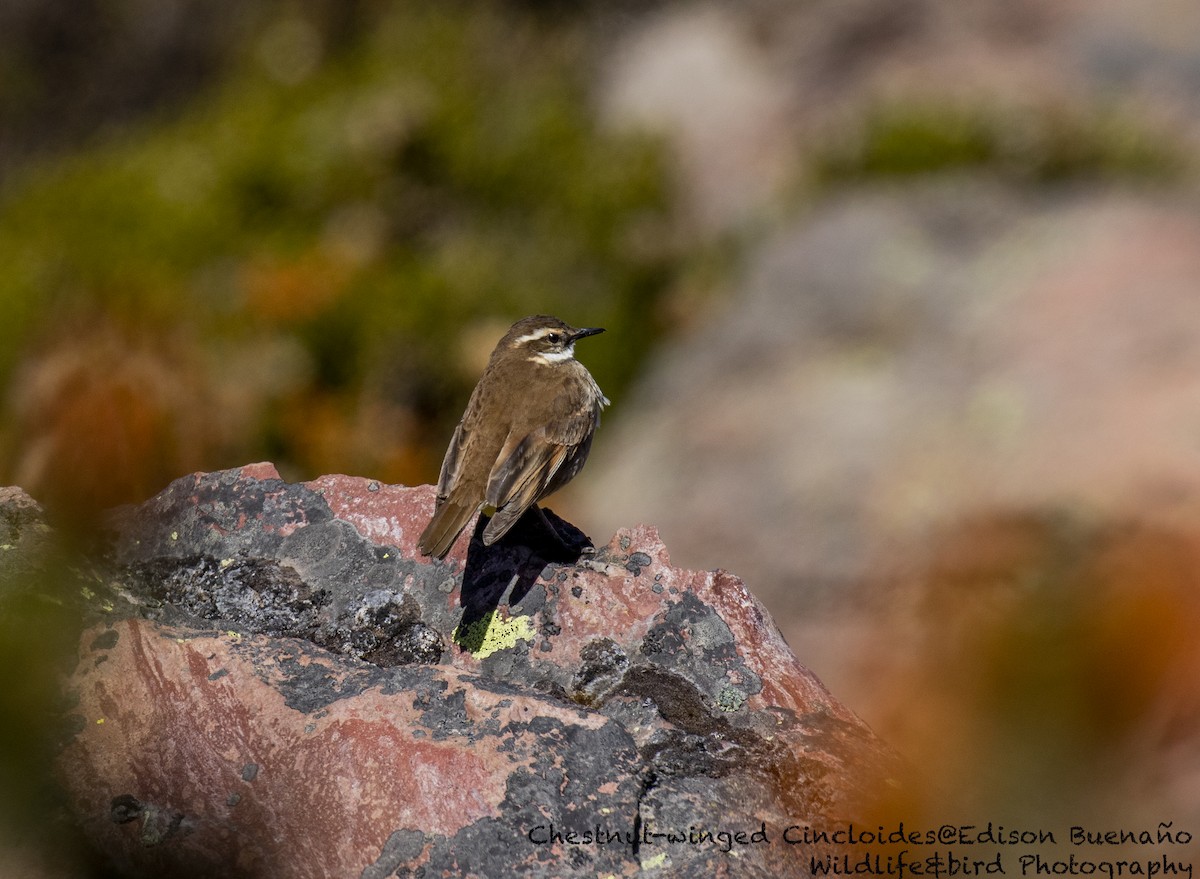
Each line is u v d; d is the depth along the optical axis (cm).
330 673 623
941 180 2170
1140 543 1208
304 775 580
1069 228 1920
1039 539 1317
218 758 588
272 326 1830
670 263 2223
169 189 2267
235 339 1767
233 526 739
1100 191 2105
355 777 577
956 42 2594
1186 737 887
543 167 2356
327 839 563
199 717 600
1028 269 1850
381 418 1727
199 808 573
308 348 1823
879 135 2322
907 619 1311
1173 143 2303
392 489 763
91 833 563
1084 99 2420
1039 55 2512
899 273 1911
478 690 614
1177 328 1617
